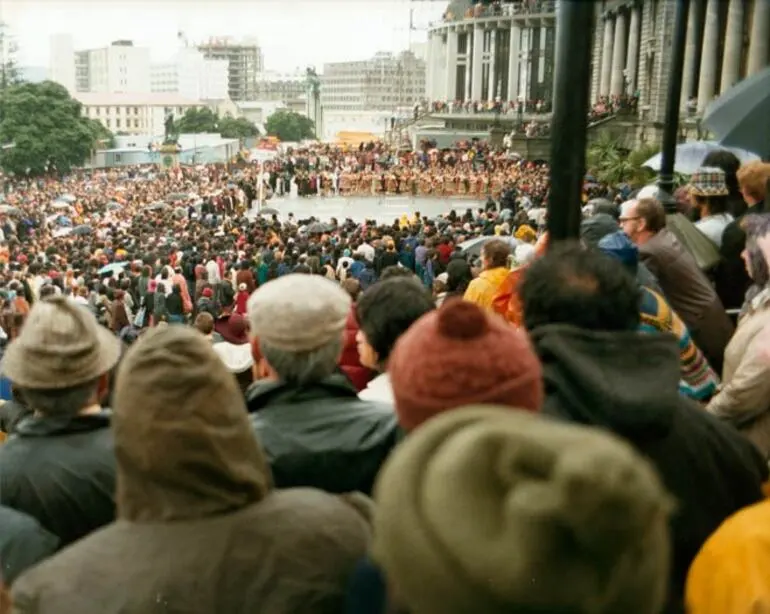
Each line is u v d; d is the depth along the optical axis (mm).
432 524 1373
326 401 3459
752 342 4125
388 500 1479
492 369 2186
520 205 53062
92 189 98688
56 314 3404
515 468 1344
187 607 2352
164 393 2414
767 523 2389
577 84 3385
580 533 1263
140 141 163750
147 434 2389
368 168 90562
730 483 2904
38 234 59062
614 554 1292
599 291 2881
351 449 3309
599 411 2600
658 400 2574
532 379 2240
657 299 4391
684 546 2824
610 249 4402
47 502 3266
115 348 3578
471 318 2223
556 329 2775
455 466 1387
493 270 7180
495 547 1303
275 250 34531
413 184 82188
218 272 31578
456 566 1328
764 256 4863
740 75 53906
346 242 37312
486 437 1393
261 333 3434
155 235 45812
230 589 2387
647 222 5660
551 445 1338
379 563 1559
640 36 82000
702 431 2887
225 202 69438
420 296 3953
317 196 83438
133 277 28969
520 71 132500
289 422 3391
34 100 122875
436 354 2207
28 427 3400
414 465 1491
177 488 2436
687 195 9148
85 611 2348
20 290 26562
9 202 85250
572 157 3449
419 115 132125
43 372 3344
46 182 120250
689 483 2812
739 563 2330
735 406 4121
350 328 4883
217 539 2412
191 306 28125
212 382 2473
